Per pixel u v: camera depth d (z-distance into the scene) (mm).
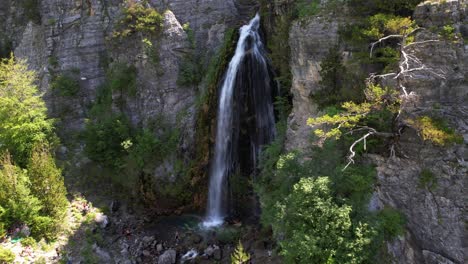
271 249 21656
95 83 33125
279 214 15773
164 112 30031
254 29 27859
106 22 32375
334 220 14797
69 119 32375
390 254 15320
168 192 27828
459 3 14961
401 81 15562
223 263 22281
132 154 28750
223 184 27953
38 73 33406
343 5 19234
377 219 15633
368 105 15094
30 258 21578
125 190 28984
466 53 14719
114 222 26297
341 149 17812
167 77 29953
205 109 28375
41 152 24922
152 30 29312
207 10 31016
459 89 15016
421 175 15844
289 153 18406
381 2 17859
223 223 26406
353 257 14539
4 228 22484
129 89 30609
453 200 15125
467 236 14844
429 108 15469
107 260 22750
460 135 14797
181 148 28531
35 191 23531
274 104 25828
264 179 21422
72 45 32938
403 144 16297
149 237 24953
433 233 15742
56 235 23500
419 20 16125
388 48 16688
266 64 26203
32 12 35500
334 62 19234
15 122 26766
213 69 29172
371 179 16500
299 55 20812
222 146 28000
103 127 29484
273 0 26172
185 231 25703
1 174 23156
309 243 14508
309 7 21453
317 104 20500
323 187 15016
